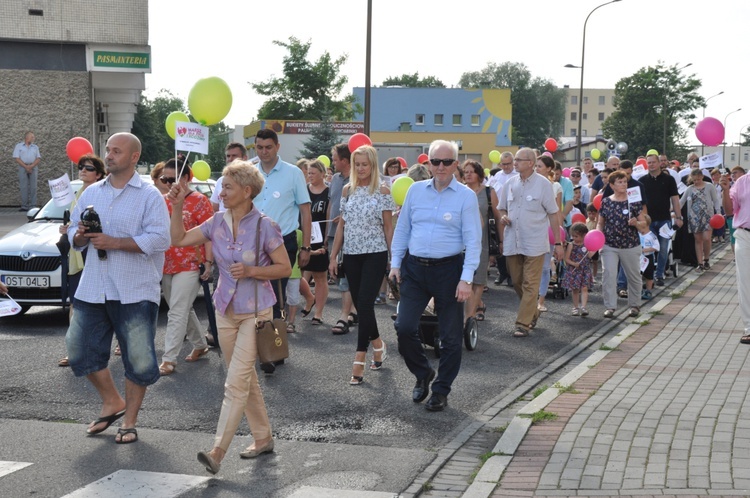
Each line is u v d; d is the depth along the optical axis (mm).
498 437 6617
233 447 6305
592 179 20281
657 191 15969
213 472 5609
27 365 8938
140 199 6434
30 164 25781
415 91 98375
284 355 5945
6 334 10703
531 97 129000
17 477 5617
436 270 7312
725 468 5570
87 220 6207
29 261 11352
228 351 6020
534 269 10992
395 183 9867
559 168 16156
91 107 29000
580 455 5914
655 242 14203
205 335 9992
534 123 128750
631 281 12625
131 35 27188
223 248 5938
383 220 8461
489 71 130125
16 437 6496
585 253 12633
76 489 5406
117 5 27047
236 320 5941
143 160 77500
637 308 12766
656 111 96125
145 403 7492
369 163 8562
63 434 6590
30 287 11305
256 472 5766
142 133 76938
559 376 8883
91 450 6203
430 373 7641
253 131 59688
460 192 7293
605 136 99125
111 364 8992
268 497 5301
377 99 98562
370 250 8414
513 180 11047
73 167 27203
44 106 26828
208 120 6871
